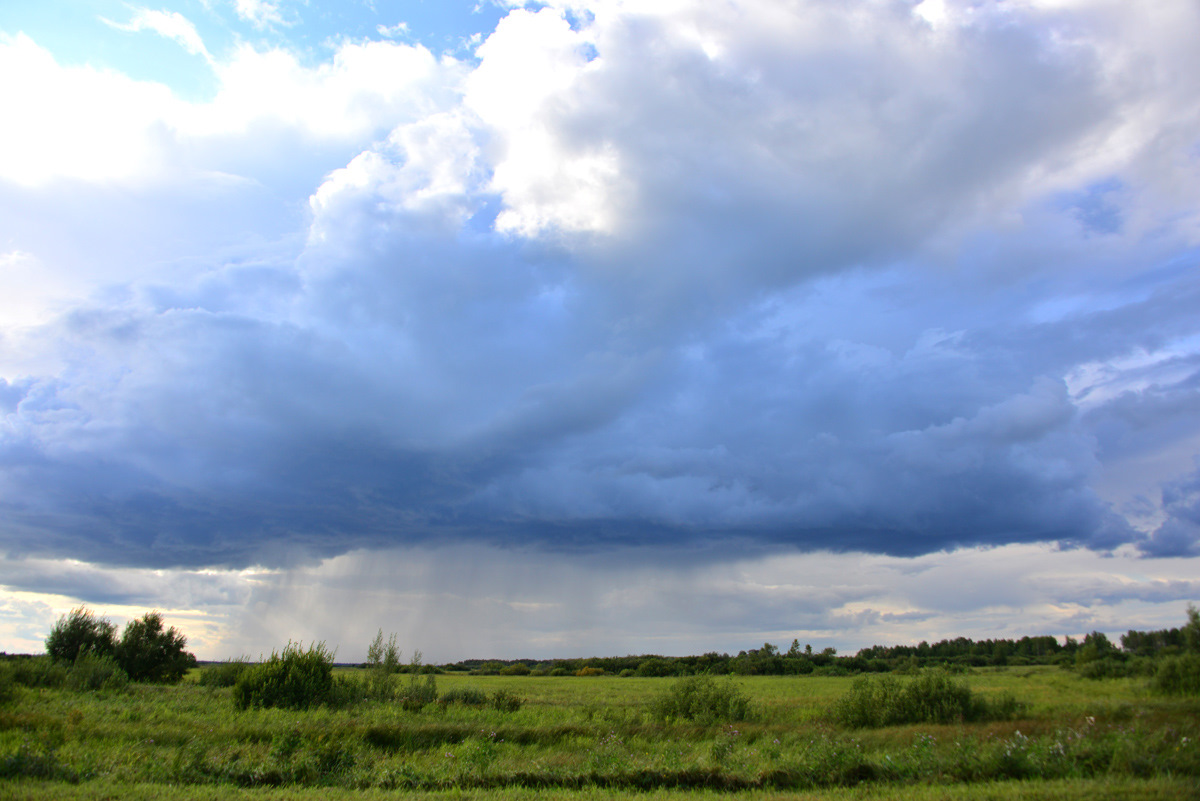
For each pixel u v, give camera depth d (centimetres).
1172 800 1025
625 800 1193
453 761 1550
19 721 1697
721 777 1354
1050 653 8588
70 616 4388
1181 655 2430
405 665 3328
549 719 2431
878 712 2175
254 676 2650
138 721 1945
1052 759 1319
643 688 5803
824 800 1150
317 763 1435
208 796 1134
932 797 1100
